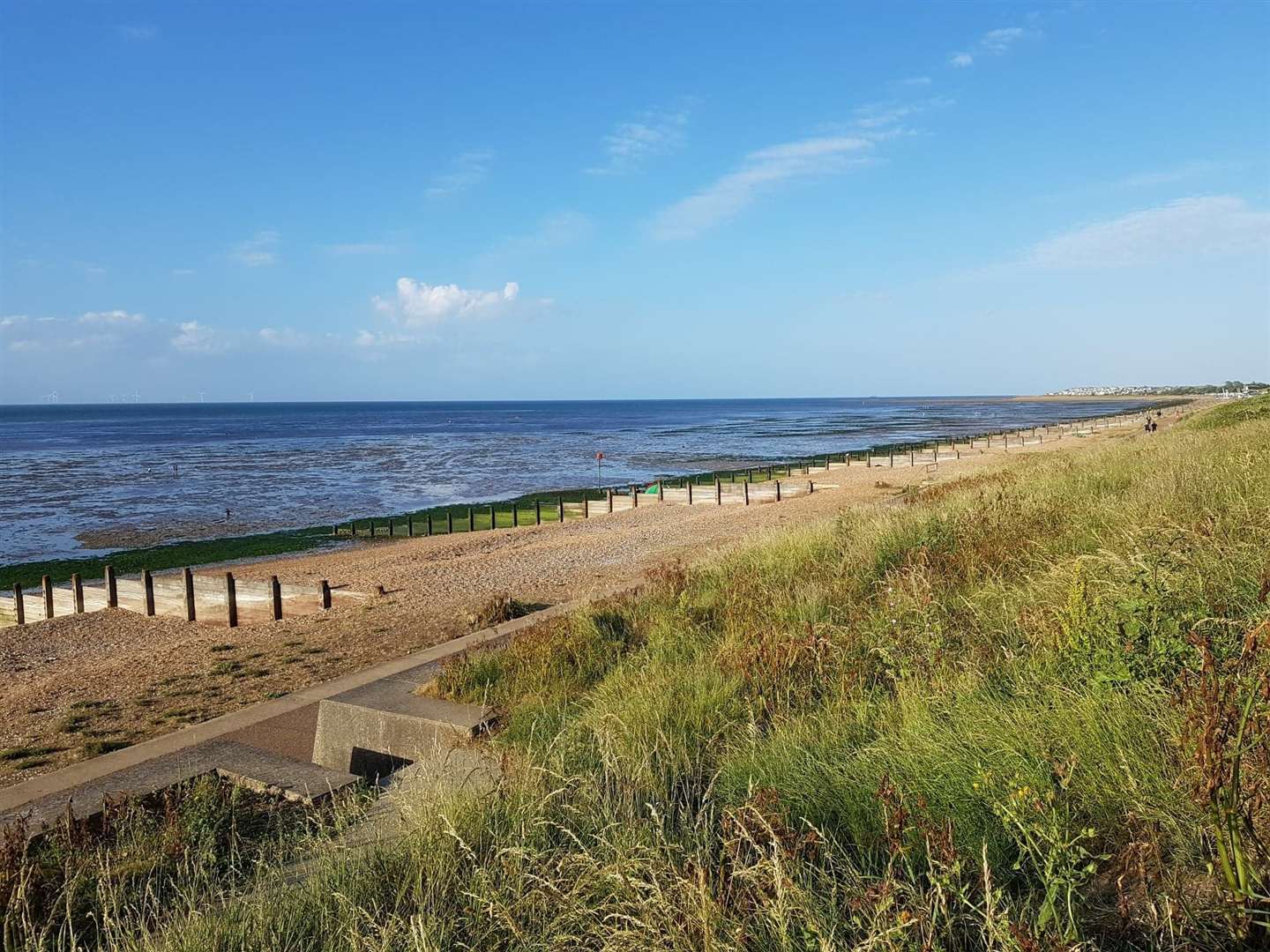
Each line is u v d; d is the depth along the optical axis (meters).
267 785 4.95
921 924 2.55
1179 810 2.90
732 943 2.69
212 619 14.04
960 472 30.06
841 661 5.64
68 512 35.34
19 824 4.09
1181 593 4.75
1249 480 8.57
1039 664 4.66
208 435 104.25
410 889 3.28
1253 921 2.37
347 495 40.84
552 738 4.95
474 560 19.11
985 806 3.26
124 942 3.22
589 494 34.97
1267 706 2.82
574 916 2.95
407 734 5.85
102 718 8.72
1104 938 2.58
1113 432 62.19
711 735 4.83
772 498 29.45
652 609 8.23
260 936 2.99
